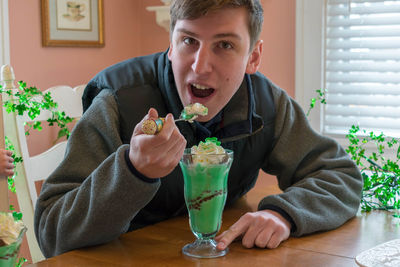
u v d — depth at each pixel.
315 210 1.23
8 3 2.19
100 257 1.08
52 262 1.05
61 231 1.12
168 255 1.08
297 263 1.04
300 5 2.34
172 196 1.31
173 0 1.16
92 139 1.23
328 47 2.32
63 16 2.40
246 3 1.13
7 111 1.57
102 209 1.06
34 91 1.63
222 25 1.11
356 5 2.24
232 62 1.15
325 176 1.34
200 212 1.08
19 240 0.86
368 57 2.24
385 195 1.40
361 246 1.13
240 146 1.36
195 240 1.16
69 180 1.21
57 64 2.42
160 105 1.30
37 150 2.29
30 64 2.30
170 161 1.01
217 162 1.05
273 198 1.21
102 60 2.65
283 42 2.42
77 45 2.48
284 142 1.42
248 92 1.34
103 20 2.61
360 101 2.29
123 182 1.04
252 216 1.15
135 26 2.83
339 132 2.34
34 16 2.30
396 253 1.02
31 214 1.61
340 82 2.32
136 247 1.13
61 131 2.16
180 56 1.15
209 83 1.15
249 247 1.12
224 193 1.10
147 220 1.33
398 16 2.17
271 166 1.46
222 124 1.31
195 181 1.07
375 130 2.27
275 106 1.43
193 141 1.29
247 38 1.17
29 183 1.60
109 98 1.26
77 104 1.78
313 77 2.35
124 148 1.06
